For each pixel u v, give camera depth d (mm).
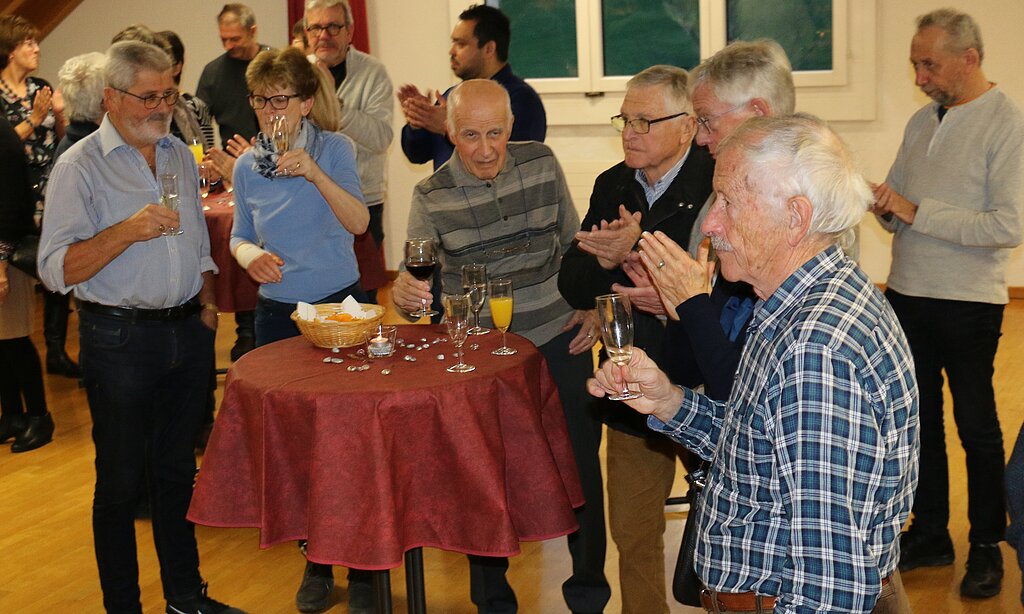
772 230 1454
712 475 1596
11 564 3408
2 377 4492
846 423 1324
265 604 3119
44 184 4887
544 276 2928
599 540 2875
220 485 2340
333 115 3154
